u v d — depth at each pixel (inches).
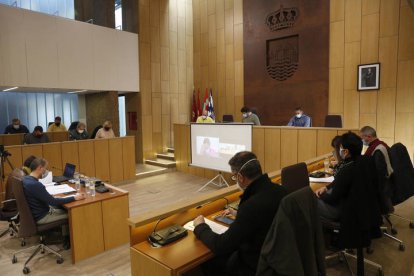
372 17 243.1
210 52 356.2
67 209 127.1
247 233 66.9
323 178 131.6
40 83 243.3
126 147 256.5
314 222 67.9
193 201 92.0
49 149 210.2
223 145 225.8
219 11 343.9
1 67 223.0
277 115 302.0
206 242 74.1
